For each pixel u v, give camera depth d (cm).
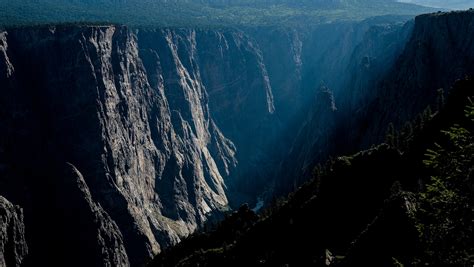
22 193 13512
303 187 8675
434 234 2684
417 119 10400
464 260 2544
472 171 2622
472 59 13025
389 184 7206
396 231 4884
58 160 14800
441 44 14350
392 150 7819
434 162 2816
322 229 7081
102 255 13825
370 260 4888
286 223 7631
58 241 13912
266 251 7338
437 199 2725
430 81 14075
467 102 7881
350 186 7531
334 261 5734
